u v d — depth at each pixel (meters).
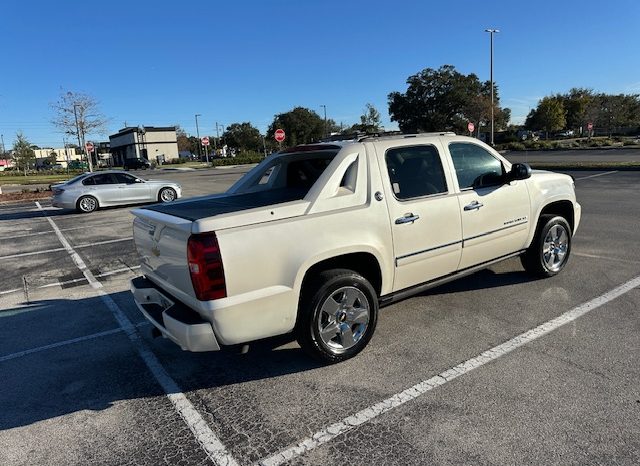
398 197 3.96
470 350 3.89
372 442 2.81
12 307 5.78
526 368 3.54
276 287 3.31
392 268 3.94
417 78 80.75
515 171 4.70
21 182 37.66
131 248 9.12
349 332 3.73
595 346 3.83
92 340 4.61
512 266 6.07
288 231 3.34
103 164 105.12
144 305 3.98
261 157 60.69
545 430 2.81
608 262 6.13
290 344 4.23
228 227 3.14
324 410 3.17
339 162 3.71
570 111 85.25
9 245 10.16
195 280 3.12
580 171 19.59
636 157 26.58
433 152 4.30
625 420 2.87
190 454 2.82
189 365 3.96
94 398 3.51
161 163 73.75
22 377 3.90
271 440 2.90
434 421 2.97
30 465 2.79
